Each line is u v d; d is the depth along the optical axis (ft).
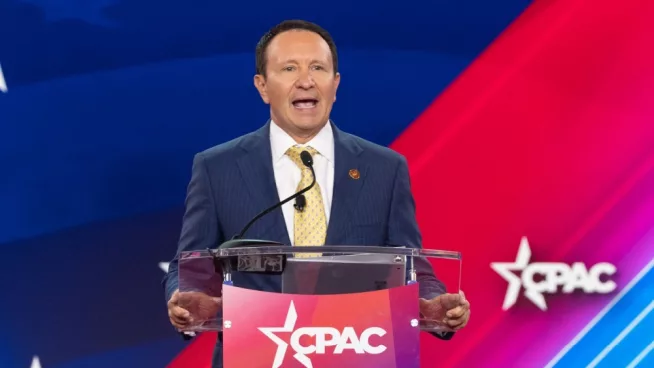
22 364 42.57
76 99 43.52
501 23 45.06
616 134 44.91
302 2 44.62
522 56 44.98
